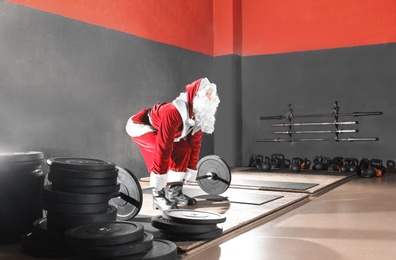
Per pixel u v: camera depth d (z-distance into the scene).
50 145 3.67
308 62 5.93
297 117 5.95
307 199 3.40
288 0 6.05
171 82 5.22
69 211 2.01
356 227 2.40
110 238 1.65
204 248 2.00
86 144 4.03
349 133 5.67
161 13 5.05
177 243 1.99
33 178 2.28
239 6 6.28
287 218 2.67
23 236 2.10
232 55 6.09
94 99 4.11
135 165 4.63
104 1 4.23
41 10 3.59
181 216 2.13
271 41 6.16
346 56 5.71
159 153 2.67
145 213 2.72
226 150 6.09
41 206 2.28
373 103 5.55
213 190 3.32
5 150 3.30
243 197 3.32
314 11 5.90
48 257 1.90
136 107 4.65
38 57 3.57
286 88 6.06
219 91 6.15
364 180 4.68
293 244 2.05
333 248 1.97
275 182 4.24
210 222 2.05
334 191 3.84
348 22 5.70
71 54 3.87
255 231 2.33
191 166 3.02
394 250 1.93
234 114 6.10
